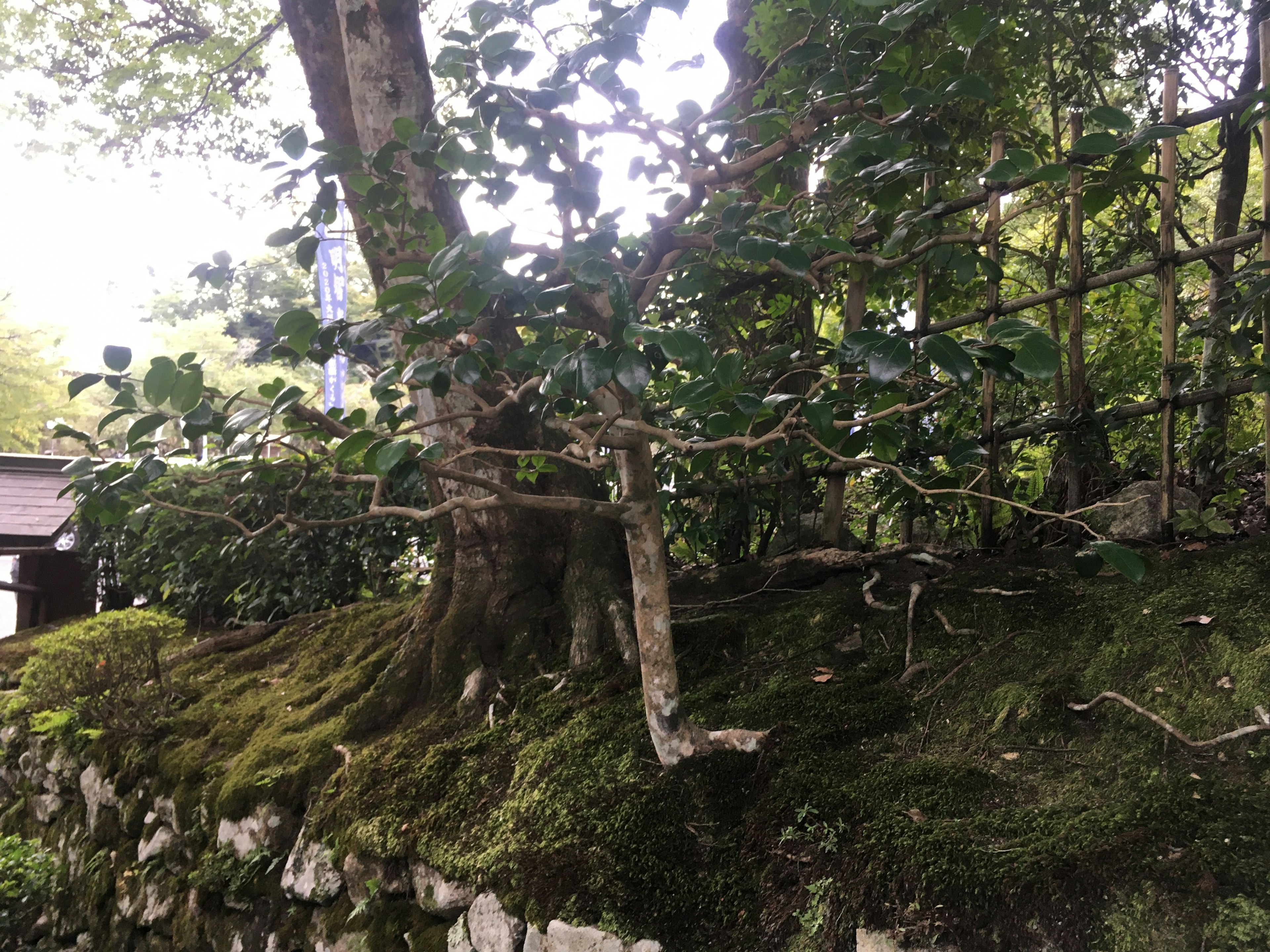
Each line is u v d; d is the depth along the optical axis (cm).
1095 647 248
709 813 241
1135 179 250
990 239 278
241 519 621
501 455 392
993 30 210
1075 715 230
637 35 187
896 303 370
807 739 248
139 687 480
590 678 329
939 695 258
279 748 374
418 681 381
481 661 371
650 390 380
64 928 446
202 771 397
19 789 561
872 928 188
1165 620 242
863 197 294
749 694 285
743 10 443
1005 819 196
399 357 307
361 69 367
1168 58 320
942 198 270
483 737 317
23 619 775
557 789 269
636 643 332
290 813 345
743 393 191
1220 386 271
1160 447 351
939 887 183
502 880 249
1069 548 308
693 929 214
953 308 368
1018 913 173
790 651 307
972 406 340
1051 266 328
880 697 263
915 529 406
